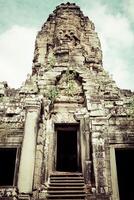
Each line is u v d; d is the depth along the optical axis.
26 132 11.07
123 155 12.91
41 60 16.28
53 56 15.48
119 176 13.56
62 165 15.57
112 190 10.34
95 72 15.25
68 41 16.27
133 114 12.28
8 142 11.62
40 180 10.48
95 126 11.77
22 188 9.79
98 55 16.66
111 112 12.38
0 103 12.80
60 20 17.58
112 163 11.00
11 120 12.18
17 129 11.95
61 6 18.64
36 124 11.33
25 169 10.20
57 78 13.79
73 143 16.02
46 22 18.42
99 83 13.84
